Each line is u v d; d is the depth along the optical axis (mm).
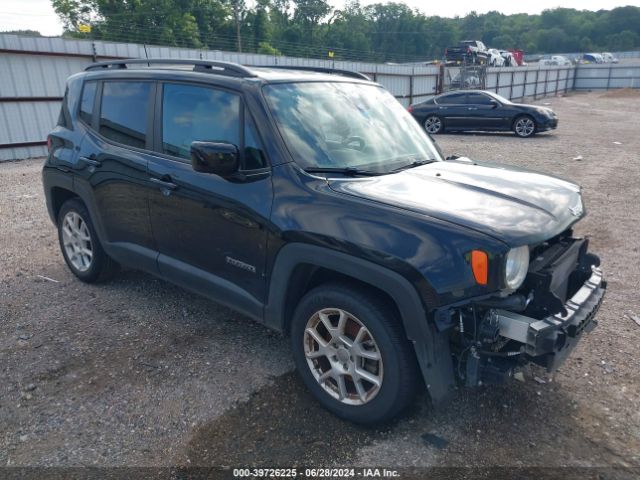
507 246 2518
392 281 2629
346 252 2775
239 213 3258
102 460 2754
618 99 39812
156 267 4035
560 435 2941
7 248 6105
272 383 3410
